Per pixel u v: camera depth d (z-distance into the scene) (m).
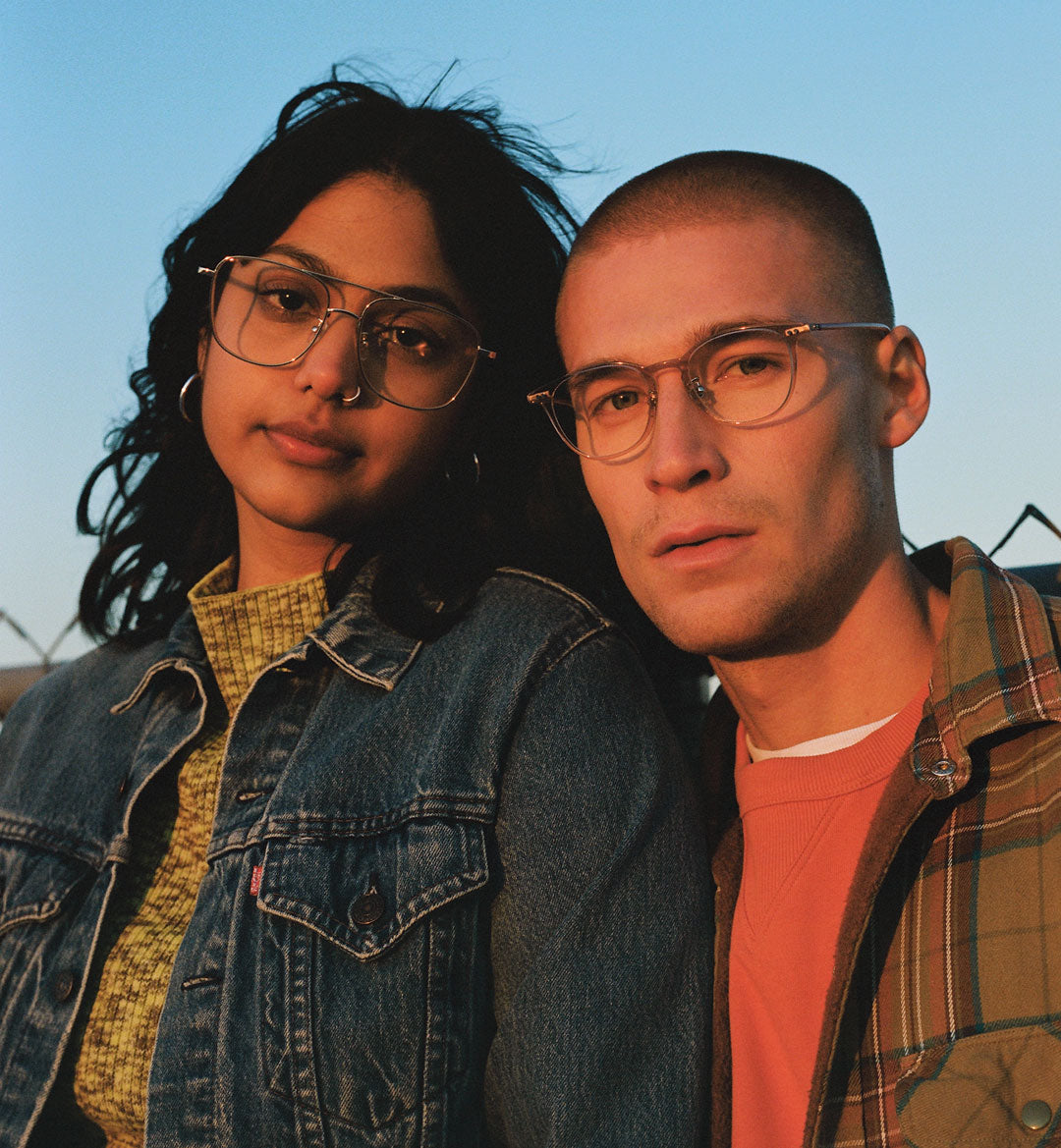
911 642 1.54
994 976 1.30
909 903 1.39
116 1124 1.62
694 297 1.49
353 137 1.74
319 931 1.51
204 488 2.08
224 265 1.75
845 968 1.34
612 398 1.56
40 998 1.69
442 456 1.82
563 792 1.54
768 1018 1.44
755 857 1.54
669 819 1.57
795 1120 1.38
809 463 1.46
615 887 1.49
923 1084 1.30
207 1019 1.52
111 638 2.09
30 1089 1.63
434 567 1.82
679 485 1.46
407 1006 1.46
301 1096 1.45
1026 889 1.31
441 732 1.61
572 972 1.44
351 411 1.69
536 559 1.93
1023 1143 1.23
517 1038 1.45
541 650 1.64
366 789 1.60
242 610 1.81
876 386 1.56
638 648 2.00
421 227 1.74
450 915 1.50
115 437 2.18
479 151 1.84
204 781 1.75
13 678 2.25
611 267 1.57
